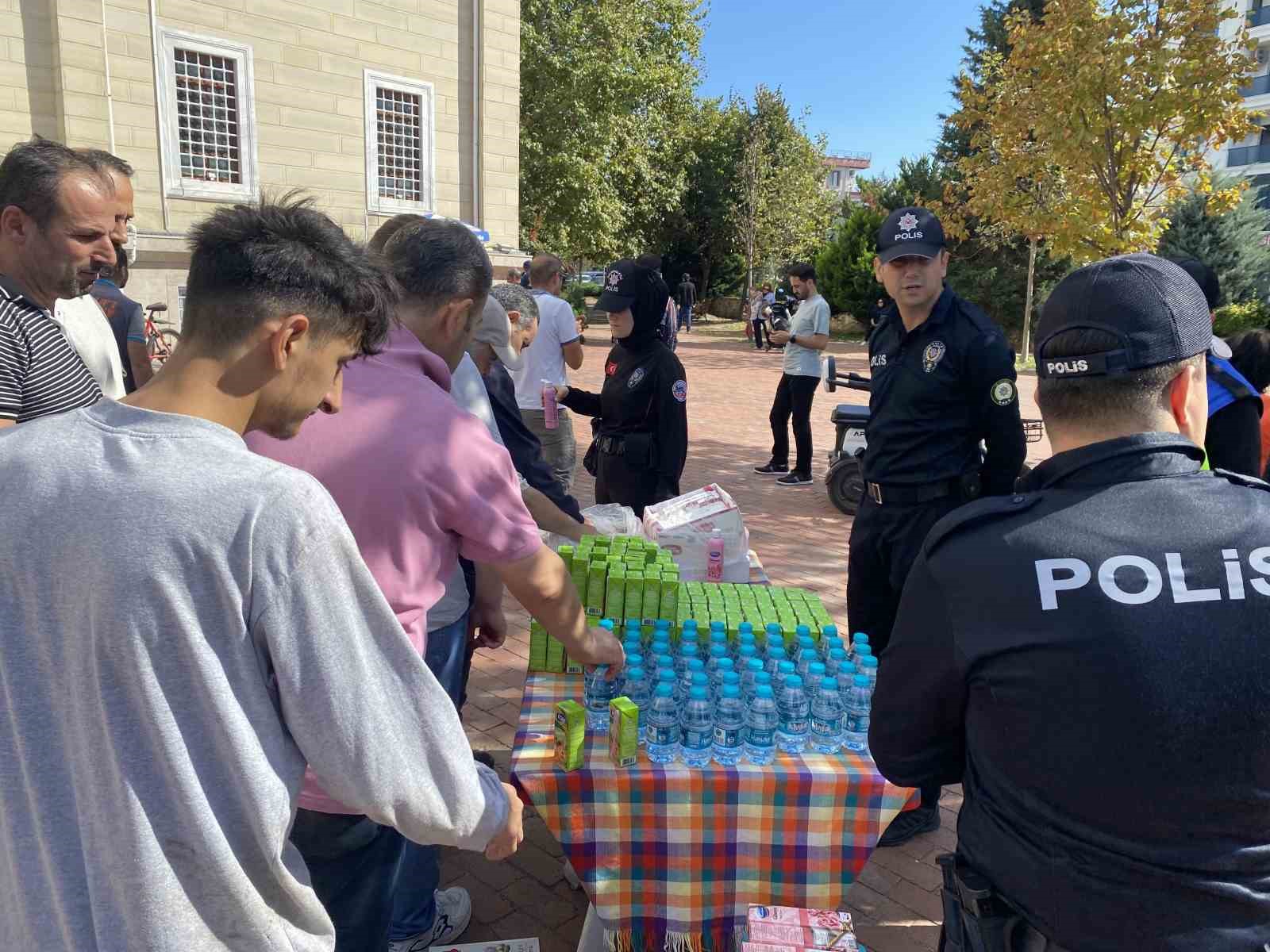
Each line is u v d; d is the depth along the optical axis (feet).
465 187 57.52
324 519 3.84
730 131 114.32
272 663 3.76
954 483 10.32
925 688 4.50
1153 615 3.72
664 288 13.80
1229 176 65.46
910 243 9.95
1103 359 4.17
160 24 44.09
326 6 49.44
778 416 28.55
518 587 6.48
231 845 3.73
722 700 7.33
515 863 10.02
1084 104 25.26
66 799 3.71
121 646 3.47
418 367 6.63
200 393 3.93
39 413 7.14
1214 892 3.68
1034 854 4.00
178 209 45.83
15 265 7.61
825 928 7.00
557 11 77.41
